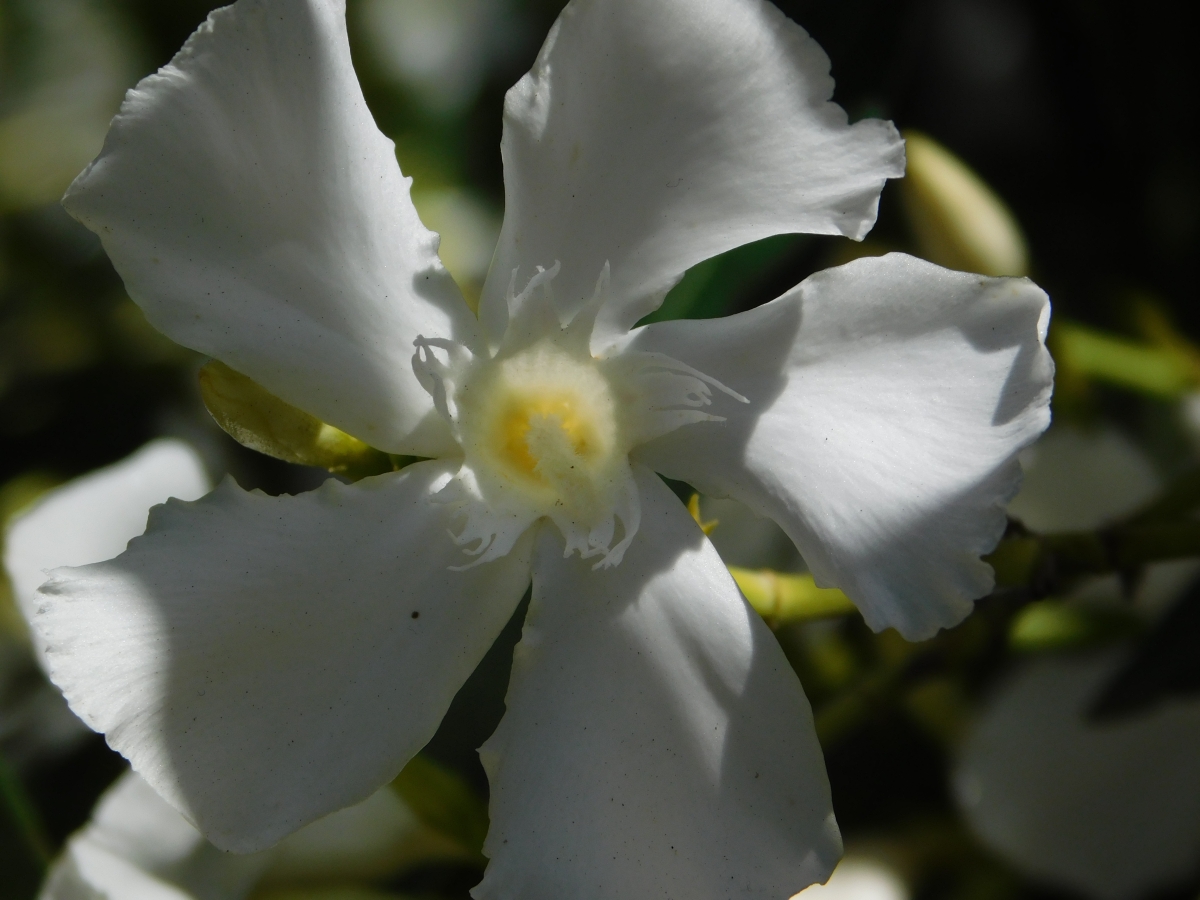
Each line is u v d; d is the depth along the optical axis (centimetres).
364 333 16
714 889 16
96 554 19
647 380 17
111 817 18
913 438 16
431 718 16
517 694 16
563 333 17
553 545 17
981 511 16
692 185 16
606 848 16
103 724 16
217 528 16
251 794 16
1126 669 19
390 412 17
